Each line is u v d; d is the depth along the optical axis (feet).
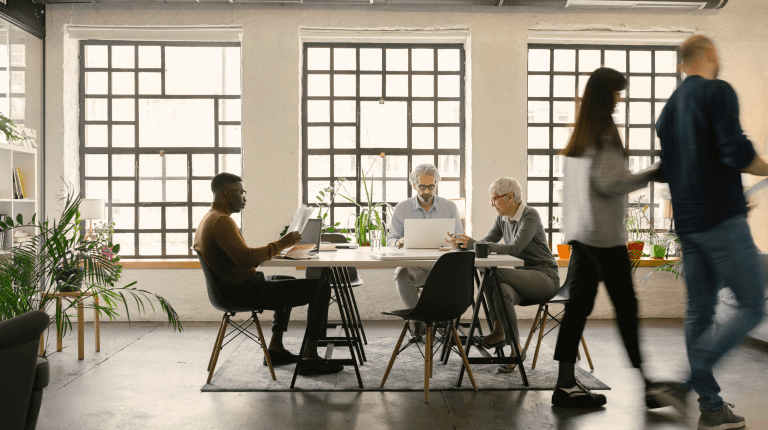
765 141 14.98
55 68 15.71
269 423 7.52
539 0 15.15
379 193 17.16
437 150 17.16
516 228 10.65
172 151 16.87
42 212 15.62
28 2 14.85
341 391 8.96
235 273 9.29
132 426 7.41
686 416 7.67
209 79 16.92
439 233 10.48
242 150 15.96
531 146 17.39
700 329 6.85
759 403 8.20
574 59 17.30
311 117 17.03
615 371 10.14
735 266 6.37
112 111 16.76
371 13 15.99
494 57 16.14
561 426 7.36
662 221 17.07
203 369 10.36
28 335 5.19
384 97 17.10
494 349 11.70
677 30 16.24
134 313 15.56
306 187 17.02
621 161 7.22
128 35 16.11
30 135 14.88
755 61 15.70
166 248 16.93
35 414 5.92
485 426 7.38
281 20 15.93
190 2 15.78
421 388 9.05
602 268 7.54
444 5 15.92
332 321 15.47
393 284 15.94
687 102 6.48
